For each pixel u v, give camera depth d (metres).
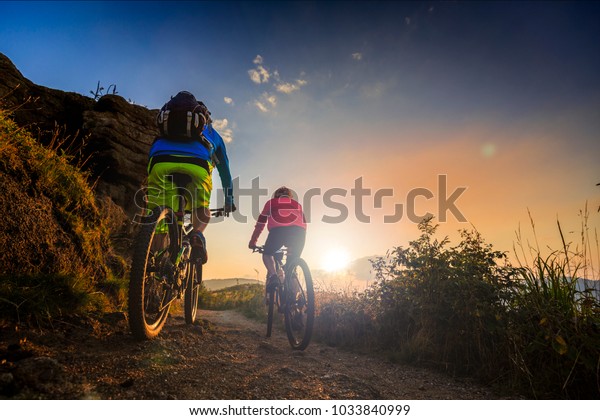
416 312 3.65
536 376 2.54
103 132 9.92
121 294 3.97
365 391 2.38
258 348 3.40
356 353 3.73
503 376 2.71
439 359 3.21
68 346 2.22
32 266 2.98
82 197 4.31
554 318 2.63
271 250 4.48
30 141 3.95
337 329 4.27
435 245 3.92
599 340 2.38
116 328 2.82
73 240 3.73
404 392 2.48
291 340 3.83
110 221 7.74
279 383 2.32
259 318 6.93
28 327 2.33
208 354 2.72
